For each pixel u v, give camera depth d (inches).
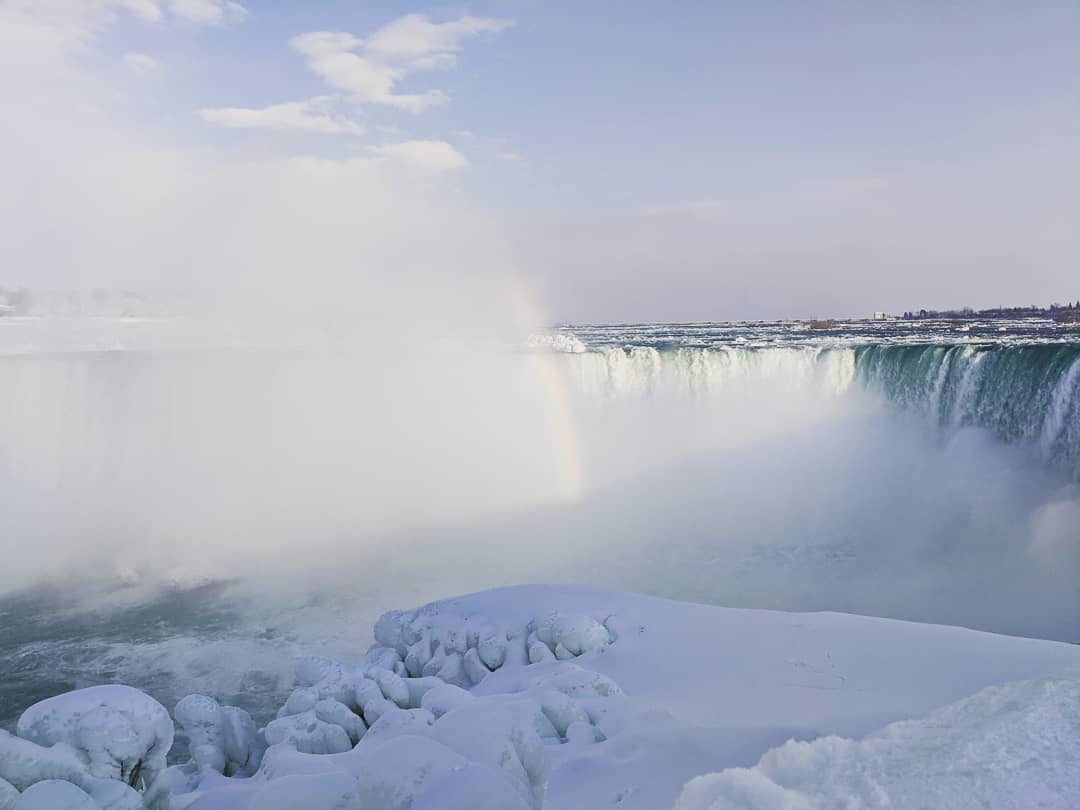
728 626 281.7
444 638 307.9
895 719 166.9
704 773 138.6
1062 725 97.7
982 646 242.1
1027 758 89.5
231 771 194.9
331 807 99.9
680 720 168.9
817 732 155.8
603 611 310.3
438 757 94.0
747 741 152.6
